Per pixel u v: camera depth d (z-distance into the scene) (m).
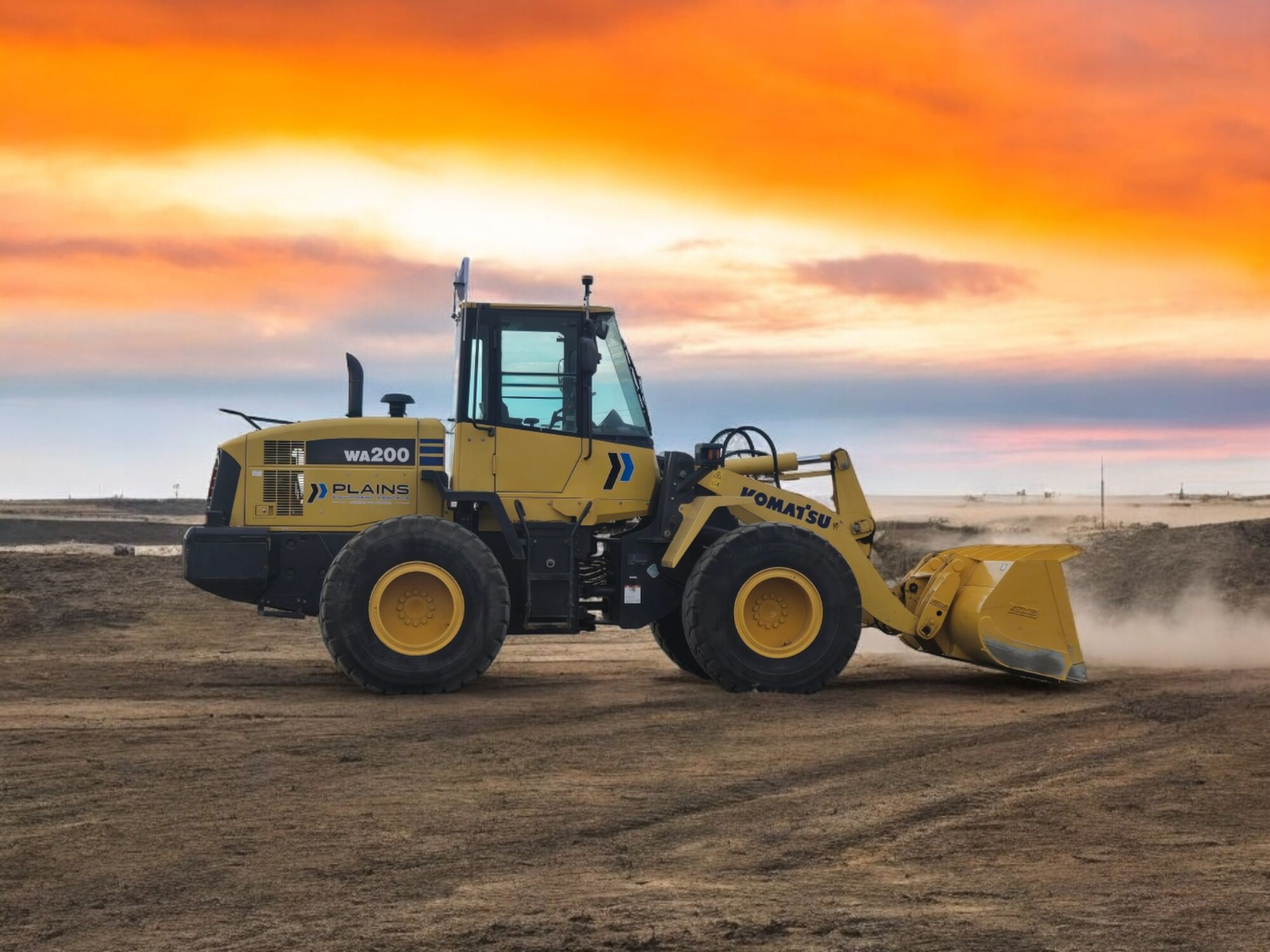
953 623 10.98
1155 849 5.62
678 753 7.86
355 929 4.52
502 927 4.52
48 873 5.24
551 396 10.95
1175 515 45.12
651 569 11.05
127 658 12.73
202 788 6.79
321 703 9.80
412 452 10.99
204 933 4.50
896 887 5.04
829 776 7.20
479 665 10.27
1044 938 4.40
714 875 5.23
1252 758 7.64
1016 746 8.09
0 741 8.07
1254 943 4.36
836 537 11.20
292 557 10.81
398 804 6.45
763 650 10.53
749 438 11.82
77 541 38.41
